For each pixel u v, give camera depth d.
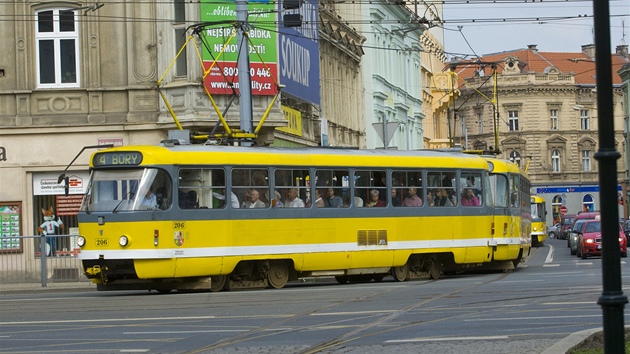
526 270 35.50
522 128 140.12
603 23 8.28
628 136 120.56
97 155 25.45
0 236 35.25
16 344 14.99
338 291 24.41
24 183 35.41
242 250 26.06
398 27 73.19
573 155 140.75
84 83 35.66
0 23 35.56
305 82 43.38
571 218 104.44
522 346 13.13
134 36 35.75
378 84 65.81
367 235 28.84
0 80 35.47
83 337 15.64
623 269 33.28
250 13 35.59
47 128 35.41
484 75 142.12
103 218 24.81
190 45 35.16
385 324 16.50
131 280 25.08
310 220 27.53
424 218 30.44
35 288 31.89
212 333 15.78
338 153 28.58
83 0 35.78
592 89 142.50
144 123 35.41
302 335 15.30
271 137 37.72
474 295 22.08
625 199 123.19
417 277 30.72
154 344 14.57
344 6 59.81
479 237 32.34
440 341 13.99
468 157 32.38
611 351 8.12
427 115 90.75
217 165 25.80
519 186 35.81
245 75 31.00
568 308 18.31
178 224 24.98
